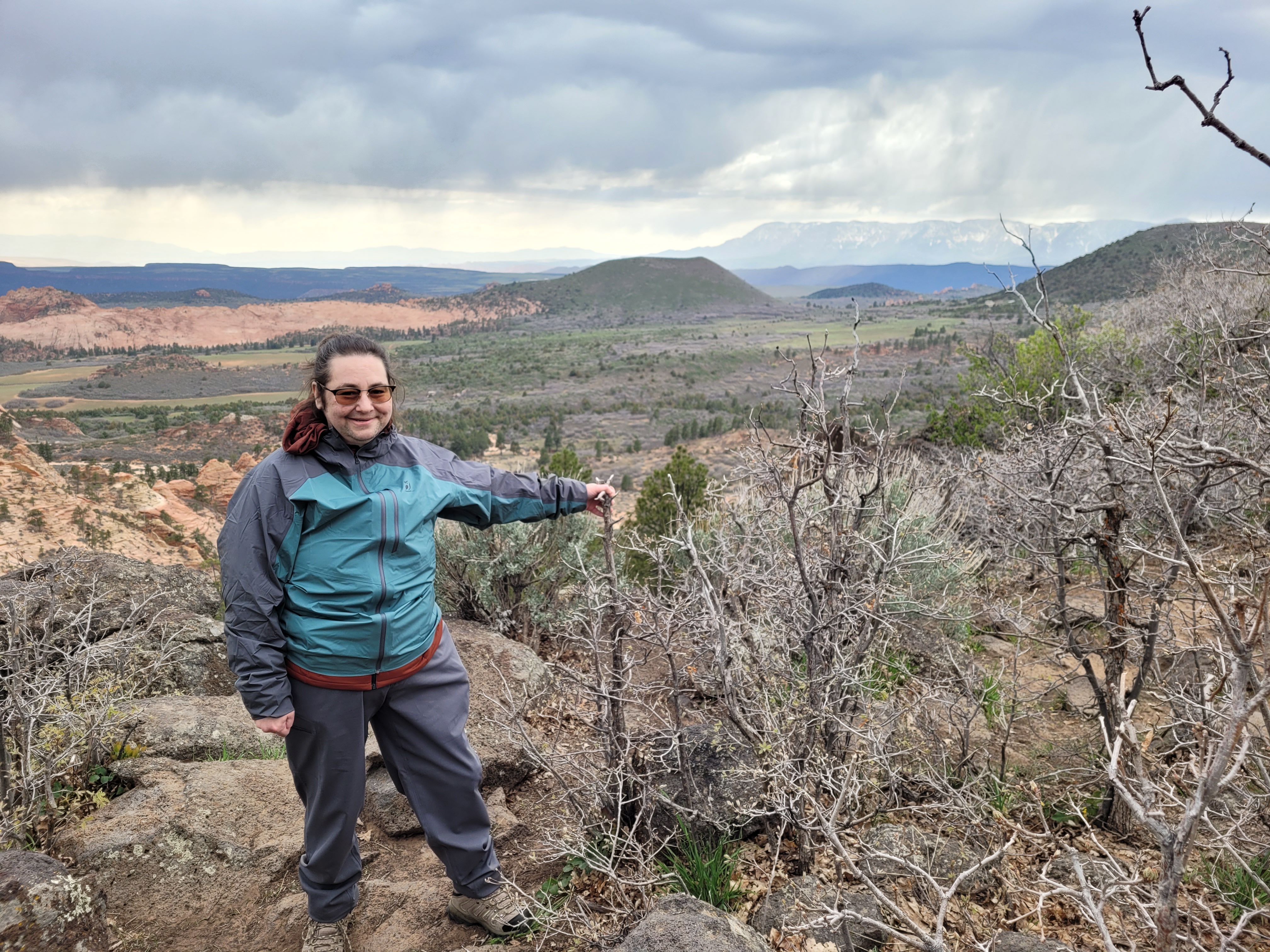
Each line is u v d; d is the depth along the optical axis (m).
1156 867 2.63
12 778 2.81
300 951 2.46
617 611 2.71
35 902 2.00
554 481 2.57
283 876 2.68
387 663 2.16
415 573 2.22
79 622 3.42
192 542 54.62
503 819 3.09
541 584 5.29
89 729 2.95
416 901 2.65
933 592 4.28
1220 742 1.58
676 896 2.18
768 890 2.54
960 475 4.85
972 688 3.34
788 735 2.58
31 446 129.00
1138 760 1.65
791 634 2.87
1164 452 2.36
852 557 2.81
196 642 4.39
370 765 3.24
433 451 2.42
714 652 2.72
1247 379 3.09
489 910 2.47
